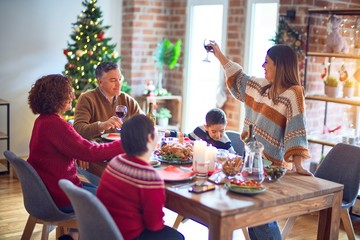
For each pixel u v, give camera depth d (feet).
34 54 17.95
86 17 16.94
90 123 10.54
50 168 8.19
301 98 8.01
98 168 8.50
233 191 6.85
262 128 8.47
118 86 10.53
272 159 8.39
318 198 7.29
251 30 16.65
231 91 9.36
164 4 19.56
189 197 6.59
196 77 19.16
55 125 8.04
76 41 17.01
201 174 7.62
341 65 14.49
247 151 7.30
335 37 13.44
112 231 6.15
